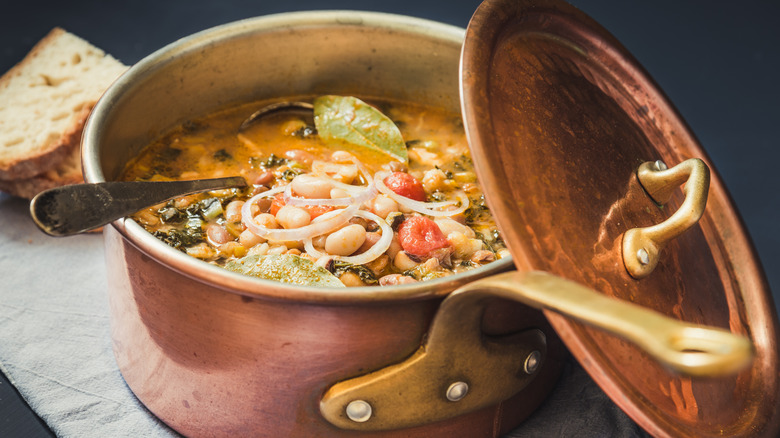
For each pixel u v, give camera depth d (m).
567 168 0.43
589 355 0.39
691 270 0.46
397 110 0.61
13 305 0.54
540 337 0.44
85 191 0.43
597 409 0.50
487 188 0.39
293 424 0.44
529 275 0.37
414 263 0.48
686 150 0.49
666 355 0.32
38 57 0.67
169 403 0.46
